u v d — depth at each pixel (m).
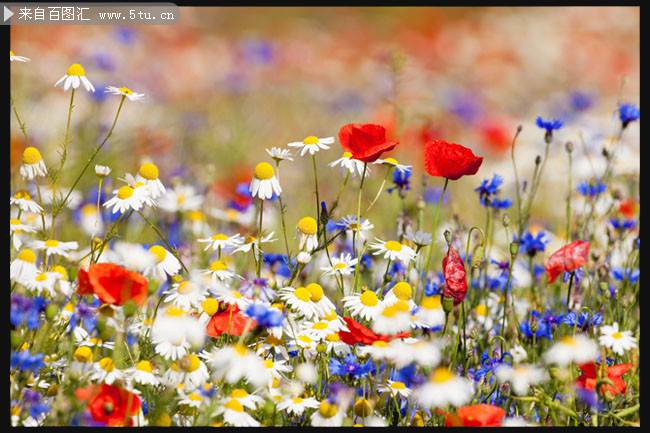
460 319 3.63
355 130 3.37
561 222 6.54
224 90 11.70
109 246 4.73
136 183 3.43
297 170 8.48
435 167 3.35
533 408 3.29
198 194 6.01
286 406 2.81
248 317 2.96
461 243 4.62
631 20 17.27
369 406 2.85
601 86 14.59
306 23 17.69
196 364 2.81
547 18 17.59
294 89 12.23
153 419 2.70
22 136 6.62
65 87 3.57
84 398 2.61
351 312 3.31
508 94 13.86
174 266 3.17
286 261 3.68
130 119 8.34
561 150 7.56
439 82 13.41
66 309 3.12
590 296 3.89
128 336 3.33
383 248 3.40
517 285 4.38
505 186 7.25
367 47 16.33
